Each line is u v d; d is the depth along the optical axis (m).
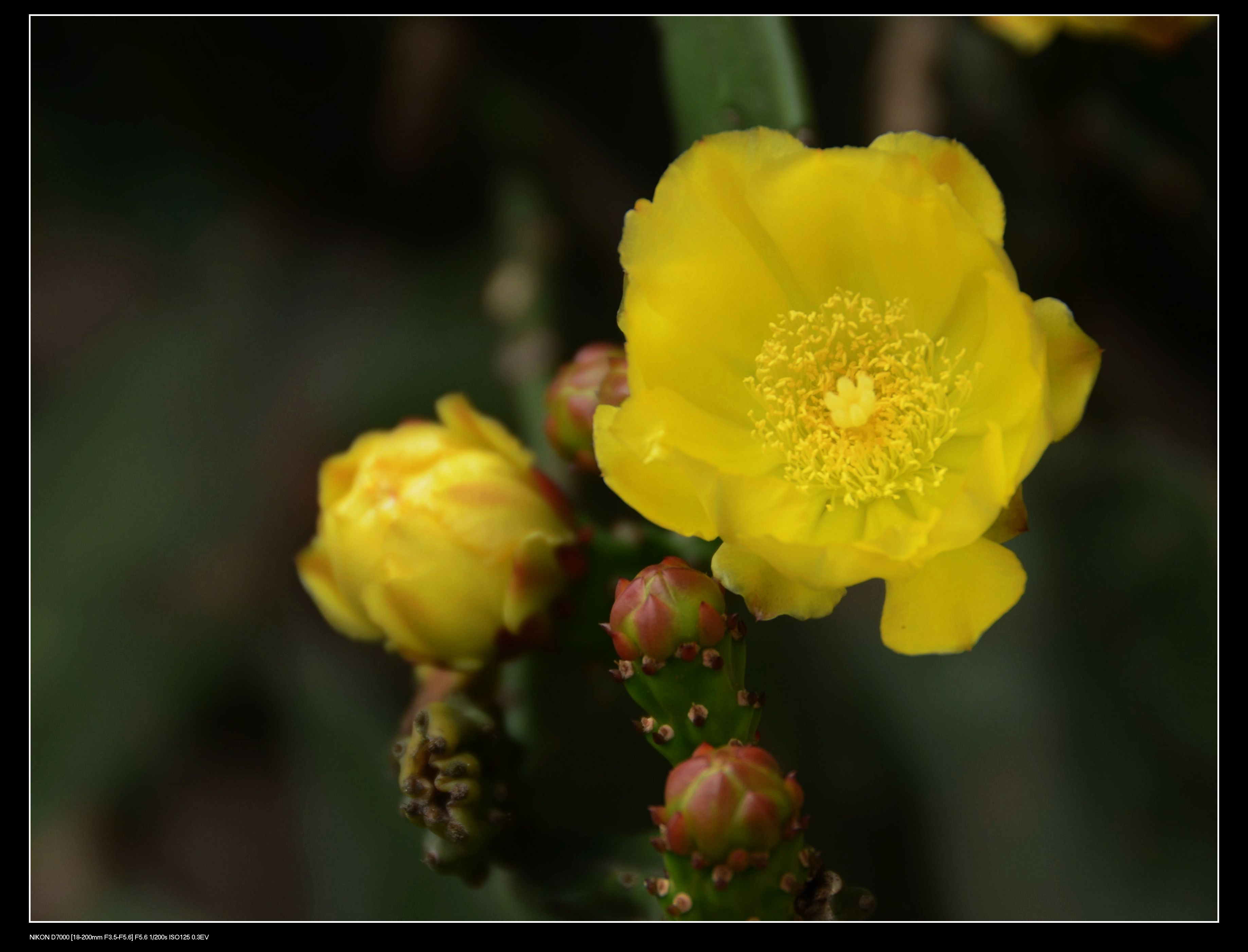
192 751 0.72
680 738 0.55
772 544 0.53
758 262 0.56
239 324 0.71
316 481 0.69
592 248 0.70
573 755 0.61
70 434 0.70
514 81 0.70
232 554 0.69
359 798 0.65
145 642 0.68
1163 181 0.67
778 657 0.64
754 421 0.56
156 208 0.73
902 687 0.65
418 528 0.57
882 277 0.56
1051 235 0.67
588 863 0.58
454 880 0.64
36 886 0.69
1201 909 0.63
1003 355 0.55
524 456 0.58
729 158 0.54
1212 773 0.64
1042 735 0.65
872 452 0.56
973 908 0.64
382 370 0.70
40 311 0.76
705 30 0.60
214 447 0.70
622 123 0.71
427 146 0.70
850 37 0.69
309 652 0.67
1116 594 0.66
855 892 0.55
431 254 0.72
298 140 0.72
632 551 0.58
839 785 0.64
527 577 0.57
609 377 0.57
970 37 0.68
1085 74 0.65
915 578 0.54
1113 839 0.64
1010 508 0.54
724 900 0.54
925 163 0.54
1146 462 0.67
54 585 0.68
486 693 0.59
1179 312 0.69
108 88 0.72
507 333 0.67
